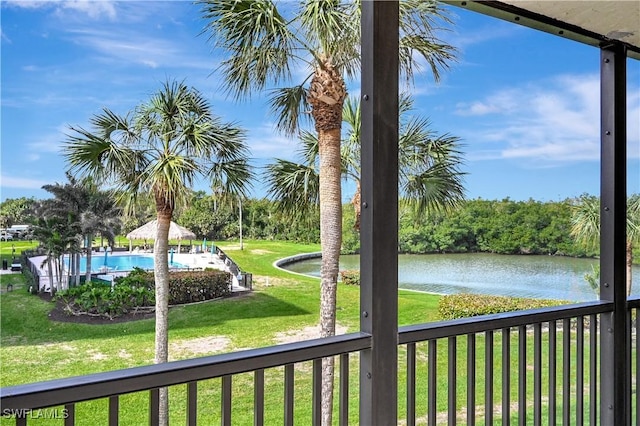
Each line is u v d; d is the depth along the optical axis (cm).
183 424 441
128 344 470
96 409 396
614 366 219
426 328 154
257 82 411
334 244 443
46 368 440
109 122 422
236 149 441
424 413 480
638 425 236
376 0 144
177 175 418
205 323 512
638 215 545
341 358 138
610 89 225
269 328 537
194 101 432
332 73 411
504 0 186
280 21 386
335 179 434
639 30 212
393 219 146
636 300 232
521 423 182
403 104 496
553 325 198
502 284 631
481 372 477
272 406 463
